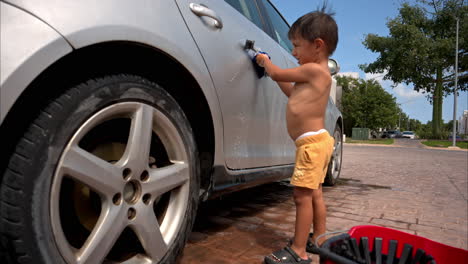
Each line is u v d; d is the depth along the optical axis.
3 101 0.76
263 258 1.64
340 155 4.07
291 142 2.55
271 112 2.13
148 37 1.12
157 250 1.15
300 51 1.58
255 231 2.07
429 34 26.61
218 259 1.60
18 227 0.80
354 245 1.07
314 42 1.53
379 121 38.47
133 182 1.08
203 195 1.53
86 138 1.07
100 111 0.99
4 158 0.83
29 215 0.82
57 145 0.88
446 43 25.20
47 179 0.85
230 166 1.68
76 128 0.92
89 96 0.95
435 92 28.48
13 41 0.80
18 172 0.81
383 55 27.45
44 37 0.84
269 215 2.46
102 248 0.98
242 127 1.78
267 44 2.19
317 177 1.50
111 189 1.00
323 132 1.53
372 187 4.06
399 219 2.57
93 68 1.01
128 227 1.11
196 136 1.55
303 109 1.51
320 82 1.49
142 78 1.13
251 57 1.85
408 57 26.05
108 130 1.16
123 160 1.06
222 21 1.65
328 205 2.95
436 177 5.28
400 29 26.05
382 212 2.77
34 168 0.83
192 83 1.39
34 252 0.82
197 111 1.52
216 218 2.33
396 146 19.22
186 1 1.39
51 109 0.88
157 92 1.17
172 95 1.37
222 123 1.58
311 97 1.50
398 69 27.14
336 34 1.54
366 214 2.67
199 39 1.41
